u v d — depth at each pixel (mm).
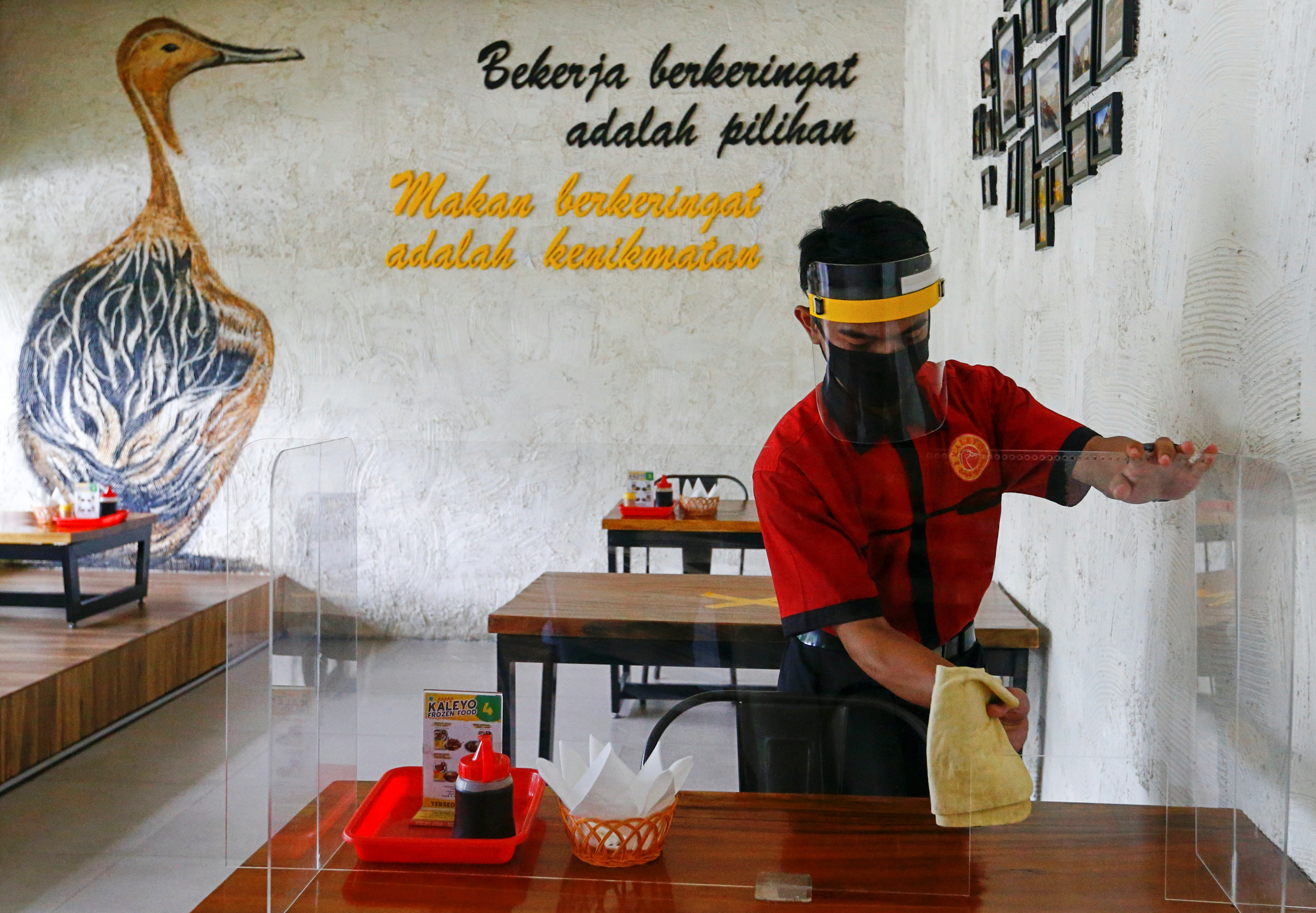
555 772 1039
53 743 3059
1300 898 942
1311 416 994
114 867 2363
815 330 1062
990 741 996
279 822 1035
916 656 1015
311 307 4668
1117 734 987
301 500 1083
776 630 1059
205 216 4688
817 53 4477
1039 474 998
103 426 4789
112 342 4762
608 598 1083
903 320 977
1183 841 970
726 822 1062
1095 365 1695
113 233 4730
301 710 1067
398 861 1035
